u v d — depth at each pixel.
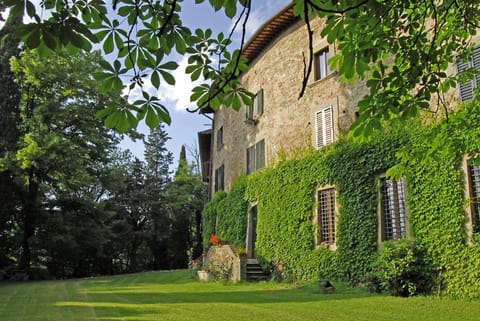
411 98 4.34
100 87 2.99
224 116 22.34
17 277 21.41
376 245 11.59
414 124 11.17
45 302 9.93
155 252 40.41
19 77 22.42
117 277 21.05
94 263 35.28
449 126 5.49
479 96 5.55
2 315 7.87
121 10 2.93
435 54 4.41
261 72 18.17
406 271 9.95
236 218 18.47
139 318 7.34
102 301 10.04
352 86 13.57
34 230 23.58
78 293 12.27
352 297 9.96
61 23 2.58
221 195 20.78
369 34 4.01
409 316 7.25
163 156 45.19
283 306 8.68
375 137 12.12
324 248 13.20
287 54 16.61
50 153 21.36
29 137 20.72
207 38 3.43
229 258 15.62
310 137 14.86
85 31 2.63
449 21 4.82
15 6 2.48
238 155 19.72
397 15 3.91
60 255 27.09
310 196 14.17
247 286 13.61
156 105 2.91
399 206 11.29
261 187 16.77
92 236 26.22
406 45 4.27
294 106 15.83
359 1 3.37
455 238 9.71
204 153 29.22
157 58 2.90
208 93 3.46
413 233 10.59
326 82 14.57
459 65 10.45
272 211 15.80
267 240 15.78
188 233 41.84
